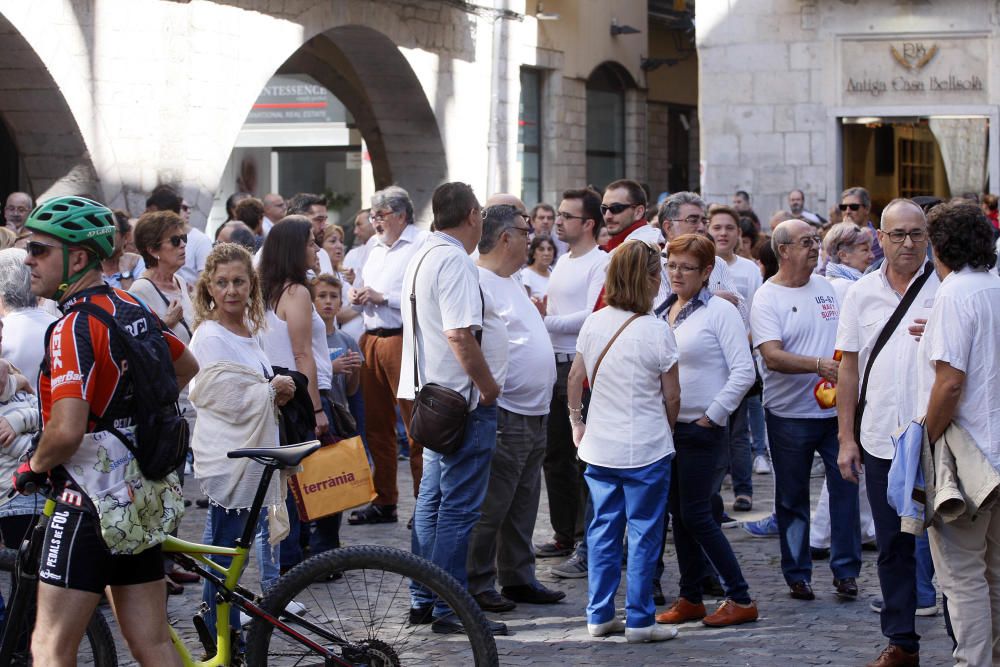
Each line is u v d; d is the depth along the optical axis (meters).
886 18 19.67
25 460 4.46
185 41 15.19
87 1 14.16
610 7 24.62
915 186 19.98
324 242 11.55
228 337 5.98
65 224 4.32
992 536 5.28
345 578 4.96
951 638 6.38
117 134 14.56
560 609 7.00
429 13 19.14
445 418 6.26
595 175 24.95
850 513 7.00
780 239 7.09
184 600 6.95
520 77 22.31
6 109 14.32
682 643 6.34
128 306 4.38
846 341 6.23
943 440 5.21
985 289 5.18
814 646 6.26
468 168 20.31
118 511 4.27
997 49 19.28
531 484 7.09
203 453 5.86
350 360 8.38
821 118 20.06
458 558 6.43
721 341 6.62
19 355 5.86
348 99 20.58
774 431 7.05
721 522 7.68
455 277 6.30
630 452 6.28
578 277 8.09
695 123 28.62
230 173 22.83
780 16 20.09
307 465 6.19
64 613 4.32
